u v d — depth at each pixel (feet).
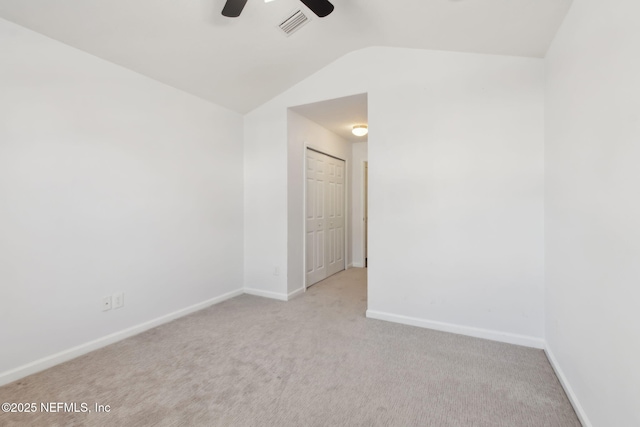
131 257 8.34
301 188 12.48
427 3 6.65
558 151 6.36
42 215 6.61
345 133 15.31
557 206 6.42
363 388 5.91
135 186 8.45
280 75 10.26
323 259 14.60
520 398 5.60
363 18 7.71
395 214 9.23
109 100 7.83
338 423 4.95
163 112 9.20
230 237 11.73
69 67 7.05
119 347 7.64
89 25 6.63
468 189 8.32
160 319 9.09
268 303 11.13
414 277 9.04
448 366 6.73
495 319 8.09
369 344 7.82
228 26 7.52
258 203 12.08
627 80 3.71
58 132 6.87
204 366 6.72
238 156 12.11
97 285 7.59
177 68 8.70
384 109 9.35
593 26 4.68
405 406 5.38
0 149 6.03
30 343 6.44
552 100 6.81
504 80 7.91
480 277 8.23
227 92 10.53
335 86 10.18
